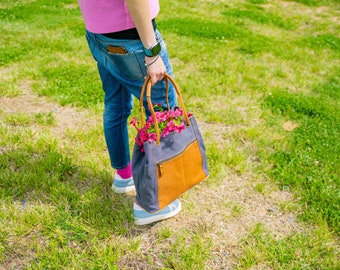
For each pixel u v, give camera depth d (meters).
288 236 3.11
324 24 10.56
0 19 8.95
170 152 2.61
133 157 2.70
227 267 2.80
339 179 3.75
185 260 2.79
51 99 4.98
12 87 5.15
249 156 4.12
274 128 4.70
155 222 3.13
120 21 2.39
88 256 2.77
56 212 3.09
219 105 5.20
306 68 6.97
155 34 2.53
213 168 3.79
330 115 5.05
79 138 4.14
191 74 6.18
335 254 2.94
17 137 3.98
